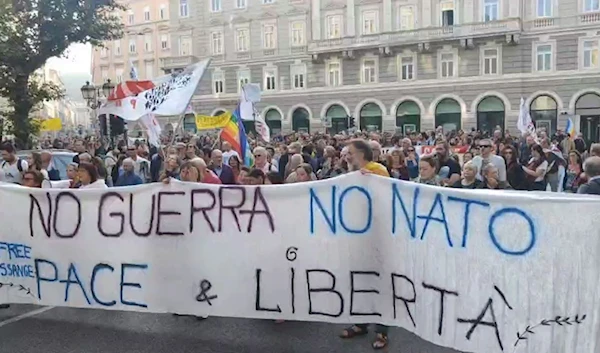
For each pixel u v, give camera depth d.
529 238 3.50
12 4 15.49
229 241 4.60
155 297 4.81
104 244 4.92
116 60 56.03
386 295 4.20
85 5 16.55
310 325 4.90
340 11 37.28
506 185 8.00
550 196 3.53
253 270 4.55
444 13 34.09
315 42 37.59
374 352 4.27
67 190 4.99
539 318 3.48
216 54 42.00
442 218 3.83
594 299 3.32
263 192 4.49
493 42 32.56
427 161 5.86
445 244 3.81
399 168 8.14
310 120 38.47
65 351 4.41
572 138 16.22
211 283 4.66
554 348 3.46
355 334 4.63
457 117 33.91
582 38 30.58
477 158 8.55
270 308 4.54
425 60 34.56
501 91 32.47
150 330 4.87
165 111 9.16
